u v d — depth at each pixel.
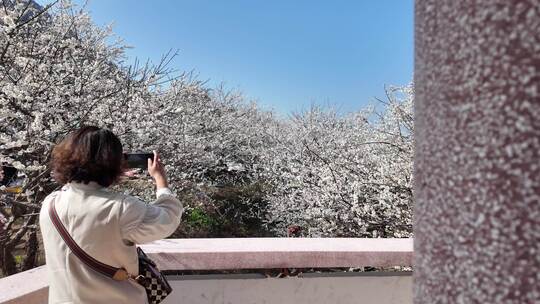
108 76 7.99
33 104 5.44
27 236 6.27
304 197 8.65
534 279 0.48
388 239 2.87
